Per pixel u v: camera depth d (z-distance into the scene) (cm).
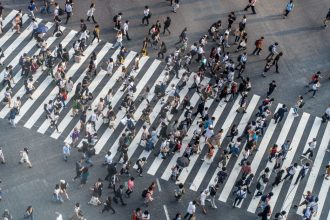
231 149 4100
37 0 5025
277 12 5241
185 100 4331
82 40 4609
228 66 4516
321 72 4834
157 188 3938
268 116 4472
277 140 4331
